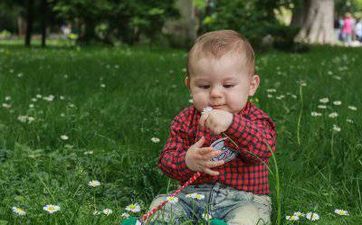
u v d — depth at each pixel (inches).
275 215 128.3
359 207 144.3
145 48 908.6
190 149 119.6
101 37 1011.3
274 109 254.1
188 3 992.2
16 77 378.9
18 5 1030.4
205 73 120.1
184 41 960.3
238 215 117.5
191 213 124.8
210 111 118.0
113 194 152.1
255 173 126.7
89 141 208.7
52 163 176.1
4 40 1654.8
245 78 122.0
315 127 209.3
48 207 119.6
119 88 345.1
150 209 124.4
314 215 126.3
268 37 792.9
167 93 311.6
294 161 173.8
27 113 242.4
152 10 928.9
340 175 163.5
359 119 221.0
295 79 380.5
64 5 935.7
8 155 184.7
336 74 415.5
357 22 1825.8
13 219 126.3
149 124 232.1
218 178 125.2
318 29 1207.6
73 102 281.7
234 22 825.5
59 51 764.6
